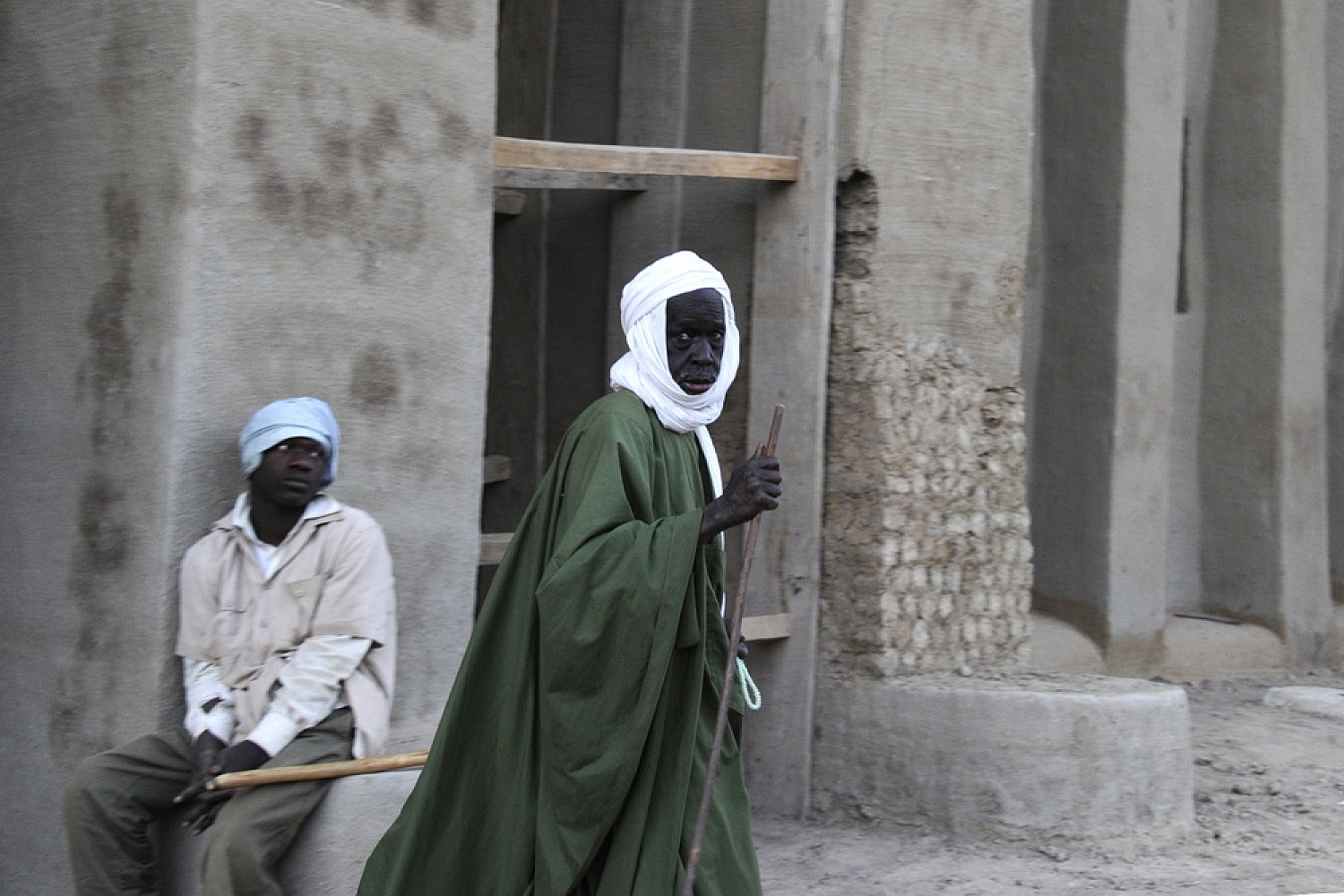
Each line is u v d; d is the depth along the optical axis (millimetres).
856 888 5301
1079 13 8352
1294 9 9062
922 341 6340
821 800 6207
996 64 6551
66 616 4605
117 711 4457
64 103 4641
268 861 3914
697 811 3738
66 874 4609
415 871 3764
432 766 3779
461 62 4949
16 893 4734
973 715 5871
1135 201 8203
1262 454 9164
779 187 6207
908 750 6004
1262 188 9133
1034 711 5809
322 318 4629
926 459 6301
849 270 6242
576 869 3635
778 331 6227
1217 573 9344
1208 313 9359
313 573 4168
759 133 6273
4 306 4801
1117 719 5793
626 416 3736
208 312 4398
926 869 5508
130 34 4477
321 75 4590
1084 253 8320
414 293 4848
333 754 4105
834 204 6172
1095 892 5227
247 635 4156
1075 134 8359
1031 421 8508
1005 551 6562
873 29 6156
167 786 4184
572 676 3568
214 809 3994
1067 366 8375
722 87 6426
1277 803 6348
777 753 6227
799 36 6152
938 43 6348
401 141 4793
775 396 6230
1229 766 6812
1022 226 6676
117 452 4488
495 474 6934
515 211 6855
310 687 4090
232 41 4406
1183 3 8422
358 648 4148
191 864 4207
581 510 3586
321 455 4199
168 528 4363
